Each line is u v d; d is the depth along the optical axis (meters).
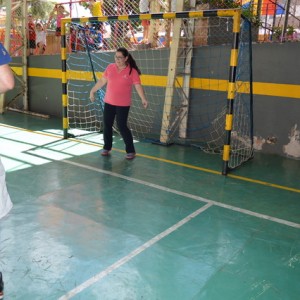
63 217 3.60
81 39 8.45
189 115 6.84
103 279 2.62
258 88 6.06
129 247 3.07
